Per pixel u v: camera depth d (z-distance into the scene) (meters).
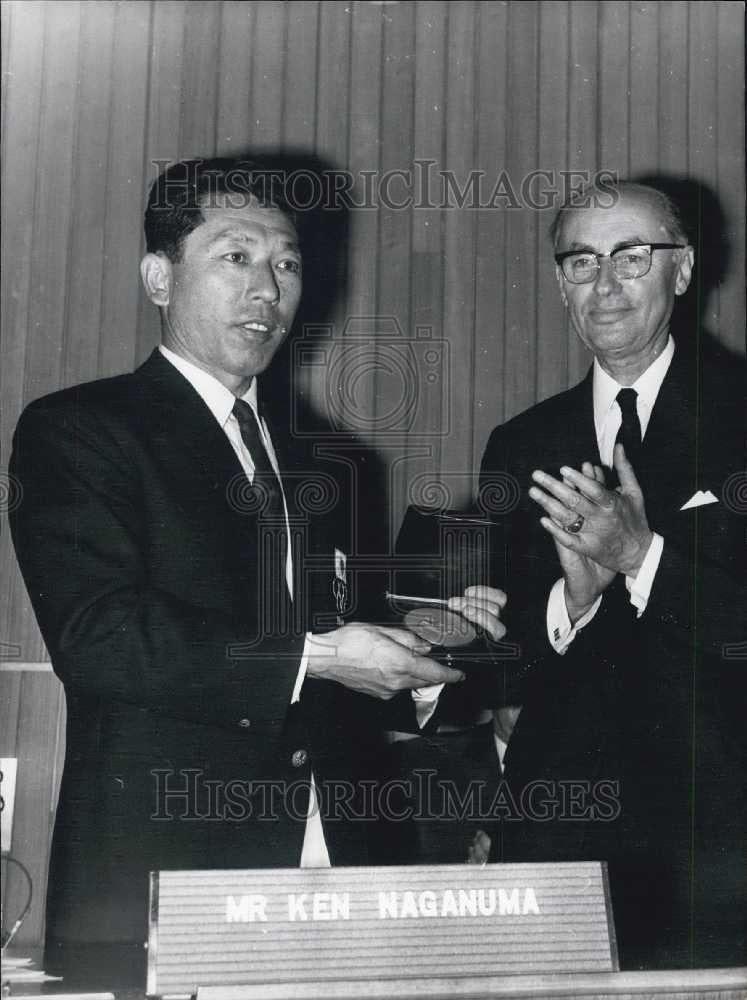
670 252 1.86
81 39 1.97
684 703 1.69
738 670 1.68
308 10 2.01
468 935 0.90
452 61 2.02
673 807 1.67
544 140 2.02
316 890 0.89
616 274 1.85
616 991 0.88
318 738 1.49
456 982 0.87
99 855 1.36
